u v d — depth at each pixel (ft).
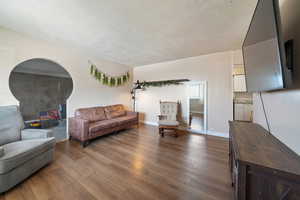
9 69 7.49
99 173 5.82
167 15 5.97
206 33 7.73
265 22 3.39
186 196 4.51
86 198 4.39
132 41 8.98
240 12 5.70
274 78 3.27
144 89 16.48
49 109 19.53
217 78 11.46
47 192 4.64
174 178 5.51
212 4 5.20
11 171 4.63
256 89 4.75
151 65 15.76
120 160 7.00
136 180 5.36
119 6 5.35
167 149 8.48
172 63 14.08
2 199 4.29
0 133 5.98
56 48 9.53
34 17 6.22
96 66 12.55
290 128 3.23
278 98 4.00
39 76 18.53
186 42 9.09
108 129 10.70
